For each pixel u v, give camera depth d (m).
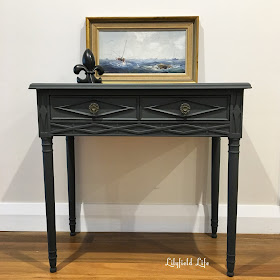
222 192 1.74
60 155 1.74
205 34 1.63
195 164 1.72
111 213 1.73
